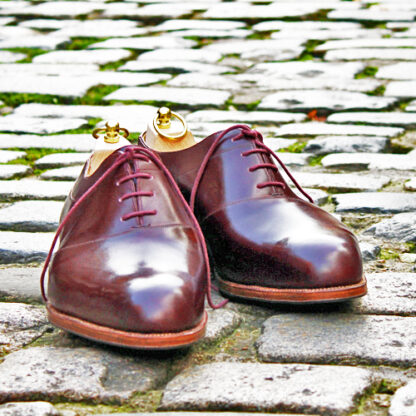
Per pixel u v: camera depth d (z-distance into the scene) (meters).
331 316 0.95
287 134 1.52
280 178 1.01
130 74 2.00
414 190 1.27
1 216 1.20
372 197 1.24
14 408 0.82
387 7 2.90
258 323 0.95
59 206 1.24
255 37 2.46
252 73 2.00
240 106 1.73
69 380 0.85
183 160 1.03
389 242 1.12
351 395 0.83
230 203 0.99
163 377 0.87
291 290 0.94
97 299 0.88
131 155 0.94
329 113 1.66
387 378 0.86
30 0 3.26
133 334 0.86
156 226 0.92
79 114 1.68
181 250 0.91
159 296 0.86
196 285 0.88
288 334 0.92
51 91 1.83
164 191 0.94
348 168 1.37
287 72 1.99
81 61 2.15
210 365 0.88
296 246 0.94
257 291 0.96
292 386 0.85
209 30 2.55
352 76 1.93
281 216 0.97
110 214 0.93
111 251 0.90
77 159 1.41
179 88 1.87
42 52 2.29
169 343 0.86
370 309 0.96
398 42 2.29
